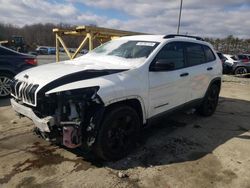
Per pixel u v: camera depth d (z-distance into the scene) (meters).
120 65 4.19
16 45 38.19
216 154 4.27
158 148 4.38
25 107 3.71
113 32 11.12
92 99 3.41
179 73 4.86
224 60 17.48
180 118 6.07
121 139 3.87
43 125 3.39
